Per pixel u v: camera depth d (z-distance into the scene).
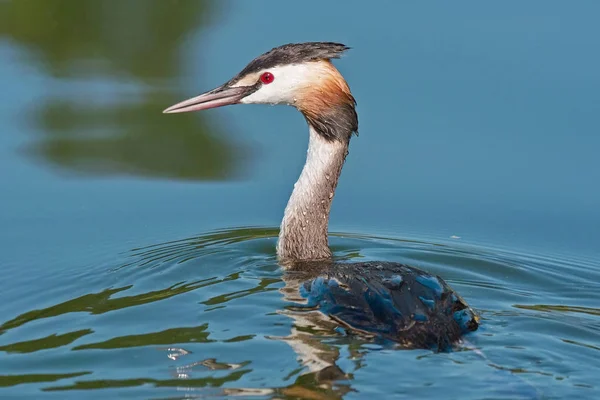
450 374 10.73
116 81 20.64
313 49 14.58
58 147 18.41
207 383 10.51
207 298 12.98
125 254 14.96
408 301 11.94
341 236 16.17
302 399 10.18
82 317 12.46
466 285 14.12
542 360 11.14
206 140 19.00
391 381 10.58
